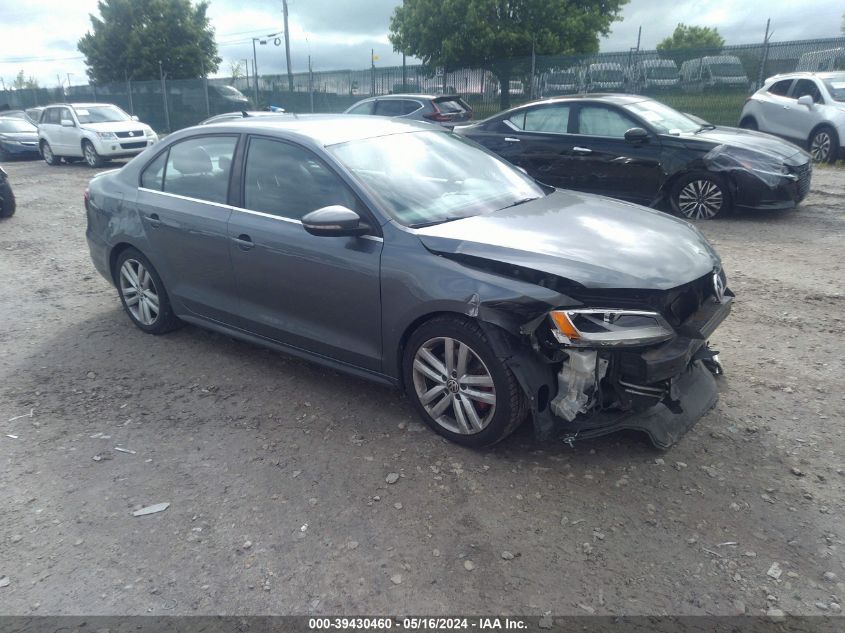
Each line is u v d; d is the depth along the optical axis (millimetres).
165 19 37219
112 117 19266
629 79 18062
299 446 3605
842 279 6070
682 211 8719
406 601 2539
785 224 8273
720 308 3508
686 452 3404
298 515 3041
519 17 24625
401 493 3166
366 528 2939
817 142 12703
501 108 20672
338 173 3809
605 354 3146
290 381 4379
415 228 3557
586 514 2977
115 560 2809
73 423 3943
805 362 4379
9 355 4965
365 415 3900
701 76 17078
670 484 3164
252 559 2781
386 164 4000
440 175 4121
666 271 3209
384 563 2730
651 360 3061
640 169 8680
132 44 36438
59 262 7699
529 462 3369
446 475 3289
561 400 3143
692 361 3600
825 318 5129
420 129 4633
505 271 3203
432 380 3594
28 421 3982
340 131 4234
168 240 4688
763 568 2641
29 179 16016
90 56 37406
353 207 3723
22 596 2629
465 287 3217
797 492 3078
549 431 3182
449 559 2738
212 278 4496
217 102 28266
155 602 2580
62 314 5844
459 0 24062
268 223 4062
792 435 3529
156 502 3176
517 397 3219
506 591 2570
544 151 9312
